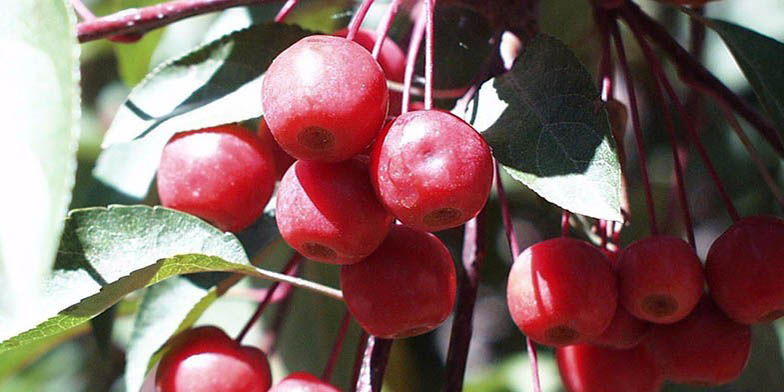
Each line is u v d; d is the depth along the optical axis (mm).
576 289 193
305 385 203
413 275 190
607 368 211
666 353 205
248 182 205
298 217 183
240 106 205
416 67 231
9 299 147
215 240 200
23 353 253
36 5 158
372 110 178
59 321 191
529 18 215
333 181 183
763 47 213
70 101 156
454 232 258
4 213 149
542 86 190
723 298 200
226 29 255
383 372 203
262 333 265
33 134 154
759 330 267
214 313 269
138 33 206
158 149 236
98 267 196
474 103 193
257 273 199
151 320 213
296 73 177
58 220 150
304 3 255
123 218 198
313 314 257
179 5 201
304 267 257
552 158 185
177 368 208
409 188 176
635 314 199
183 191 204
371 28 258
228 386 208
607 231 219
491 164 179
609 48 216
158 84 207
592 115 186
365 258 191
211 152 205
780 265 196
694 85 219
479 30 231
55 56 157
